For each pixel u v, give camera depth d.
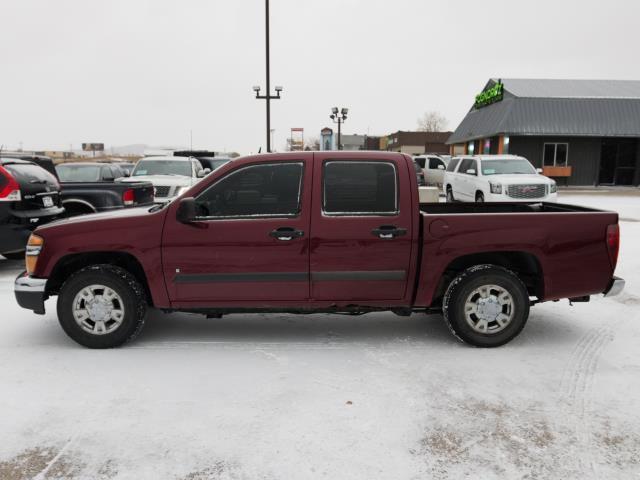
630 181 31.16
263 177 4.64
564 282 4.73
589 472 2.92
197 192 4.65
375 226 4.61
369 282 4.69
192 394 3.85
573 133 29.36
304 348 4.81
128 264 5.05
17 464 2.98
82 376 4.18
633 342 4.99
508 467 2.97
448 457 3.06
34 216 7.62
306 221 4.60
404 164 4.65
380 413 3.57
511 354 4.66
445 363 4.45
